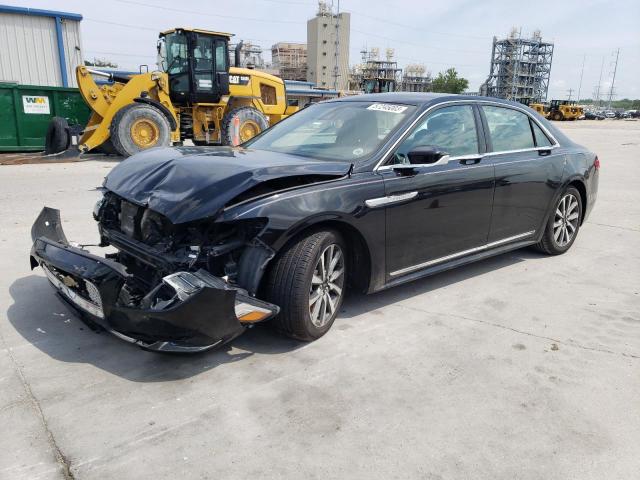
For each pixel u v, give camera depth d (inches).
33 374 119.7
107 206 154.3
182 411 108.1
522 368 129.9
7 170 425.1
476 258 183.6
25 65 756.0
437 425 106.5
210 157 145.2
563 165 211.5
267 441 99.9
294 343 139.1
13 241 217.6
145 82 523.5
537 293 180.7
